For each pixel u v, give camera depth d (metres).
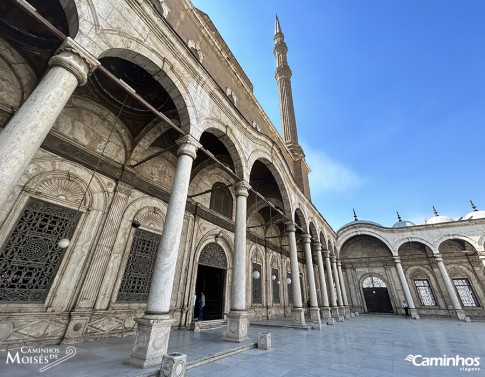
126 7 5.30
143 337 4.34
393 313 23.62
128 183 8.16
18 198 5.70
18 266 5.48
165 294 4.82
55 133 6.59
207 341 6.71
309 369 4.71
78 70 4.03
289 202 12.20
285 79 25.83
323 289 15.65
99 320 6.59
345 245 27.97
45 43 6.07
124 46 5.09
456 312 19.59
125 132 8.43
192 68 7.00
